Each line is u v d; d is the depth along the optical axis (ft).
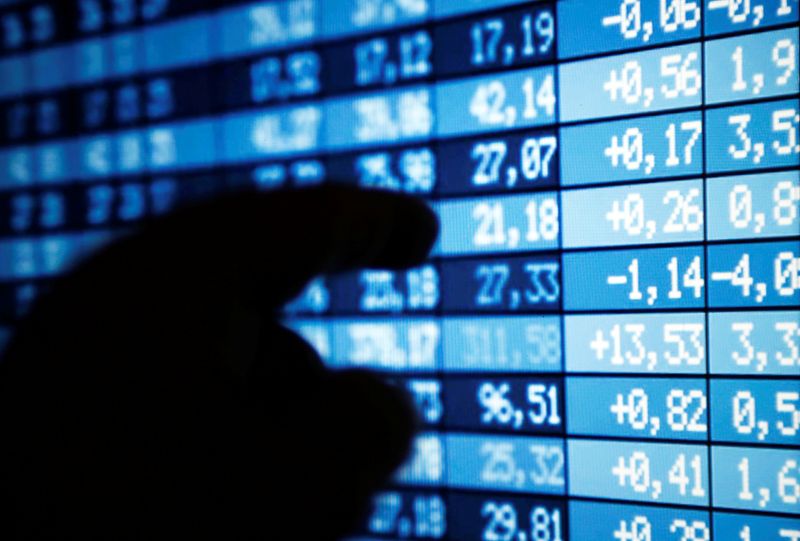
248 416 1.11
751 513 2.52
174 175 3.56
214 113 3.47
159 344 1.10
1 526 1.05
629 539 2.69
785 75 2.46
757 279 2.50
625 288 2.68
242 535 1.08
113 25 3.71
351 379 1.20
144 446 1.07
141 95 3.65
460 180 2.96
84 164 3.77
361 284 3.13
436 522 3.01
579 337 2.76
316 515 1.11
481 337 2.92
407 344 3.05
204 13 3.49
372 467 1.14
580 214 2.75
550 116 2.80
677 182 2.61
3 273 3.94
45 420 1.07
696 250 2.59
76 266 1.21
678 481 2.62
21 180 3.93
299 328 3.24
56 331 1.12
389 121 3.09
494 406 2.90
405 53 3.06
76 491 1.05
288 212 1.20
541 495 2.83
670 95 2.61
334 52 3.21
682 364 2.61
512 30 2.87
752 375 2.51
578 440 2.76
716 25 2.55
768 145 2.49
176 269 1.16
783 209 2.47
